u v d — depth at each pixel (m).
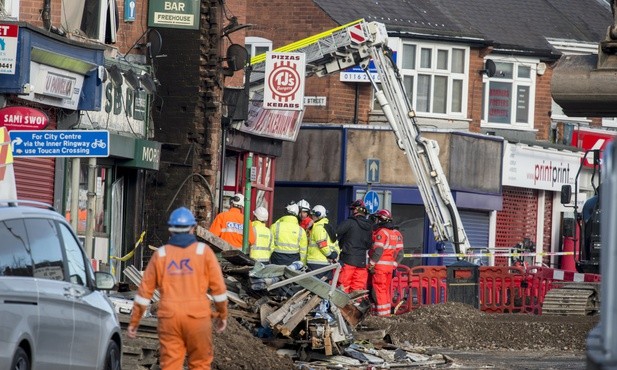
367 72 73.19
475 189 97.00
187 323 30.02
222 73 70.81
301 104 70.69
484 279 69.56
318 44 72.81
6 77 50.28
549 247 106.88
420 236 94.31
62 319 28.56
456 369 45.28
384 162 93.06
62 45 54.34
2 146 39.00
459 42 98.44
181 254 30.25
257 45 94.56
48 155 41.38
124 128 63.28
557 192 107.12
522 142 101.44
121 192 64.75
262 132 79.19
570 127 108.06
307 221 61.06
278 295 46.56
